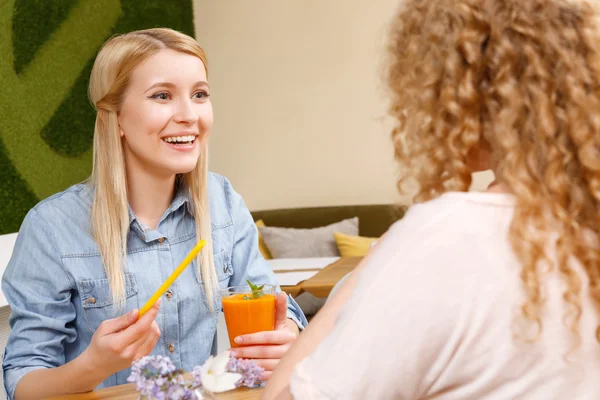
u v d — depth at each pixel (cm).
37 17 360
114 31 414
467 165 71
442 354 67
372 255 72
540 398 66
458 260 67
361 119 490
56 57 372
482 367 67
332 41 491
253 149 505
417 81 74
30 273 142
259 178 506
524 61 70
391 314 66
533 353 66
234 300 126
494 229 68
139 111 140
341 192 496
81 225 147
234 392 114
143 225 149
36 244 143
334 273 298
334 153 496
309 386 66
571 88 68
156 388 88
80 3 388
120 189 145
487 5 72
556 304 67
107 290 145
